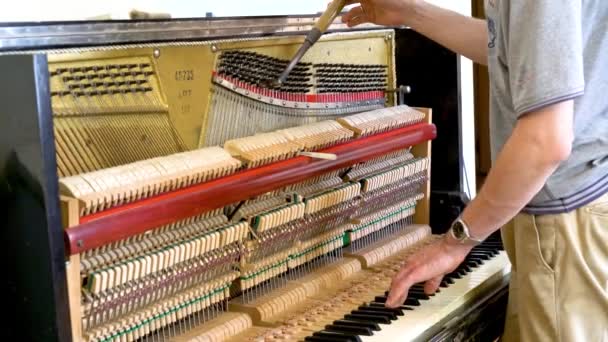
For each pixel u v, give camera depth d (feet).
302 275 5.76
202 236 4.71
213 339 4.78
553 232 5.09
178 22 5.03
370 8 6.64
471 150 10.37
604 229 5.01
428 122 6.91
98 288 4.10
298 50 5.86
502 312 6.19
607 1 4.81
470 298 5.80
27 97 3.57
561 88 4.32
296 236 5.58
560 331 5.15
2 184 3.76
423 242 6.92
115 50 4.68
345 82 6.61
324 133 5.76
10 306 3.90
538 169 4.48
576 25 4.35
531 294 5.27
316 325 5.06
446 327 5.28
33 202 3.69
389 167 6.61
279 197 5.45
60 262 3.74
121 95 4.78
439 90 7.40
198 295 4.81
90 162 4.57
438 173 7.50
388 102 7.14
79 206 3.97
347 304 5.46
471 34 6.43
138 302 4.45
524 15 4.38
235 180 4.88
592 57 4.86
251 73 5.71
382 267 6.24
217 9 7.23
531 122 4.45
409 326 5.06
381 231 6.74
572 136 4.52
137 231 4.24
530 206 5.16
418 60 7.45
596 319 5.10
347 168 6.18
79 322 4.01
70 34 4.38
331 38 6.42
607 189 5.03
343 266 6.00
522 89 4.44
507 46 4.63
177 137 5.12
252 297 5.30
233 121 5.60
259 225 5.10
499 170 4.63
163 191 4.47
